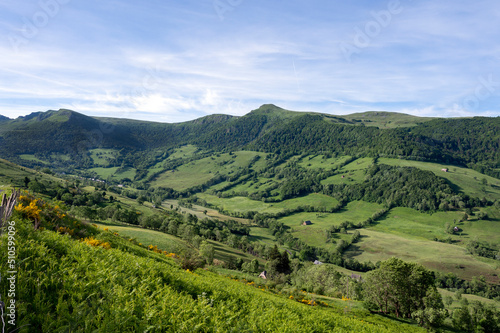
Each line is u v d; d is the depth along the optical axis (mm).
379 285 52031
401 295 49906
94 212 101938
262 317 11477
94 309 6484
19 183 132625
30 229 10258
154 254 32906
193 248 90000
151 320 7133
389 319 46219
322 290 66188
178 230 120188
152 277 11070
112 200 168375
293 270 111438
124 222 121375
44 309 5734
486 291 126812
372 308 51625
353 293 64125
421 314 45406
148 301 7996
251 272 93000
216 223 199875
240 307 12852
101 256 10969
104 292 7328
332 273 80062
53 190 139250
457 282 135375
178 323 7441
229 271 69250
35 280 6527
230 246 144625
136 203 194375
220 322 8719
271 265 97625
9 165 192375
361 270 153625
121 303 7047
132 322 6469
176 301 8969
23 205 17234
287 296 44344
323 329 14953
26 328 5059
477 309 58438
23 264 7180
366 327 22703
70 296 6633
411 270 50719
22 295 5859
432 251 170750
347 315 41062
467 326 53625
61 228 17875
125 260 11844
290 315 14414
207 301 10414
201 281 14828
